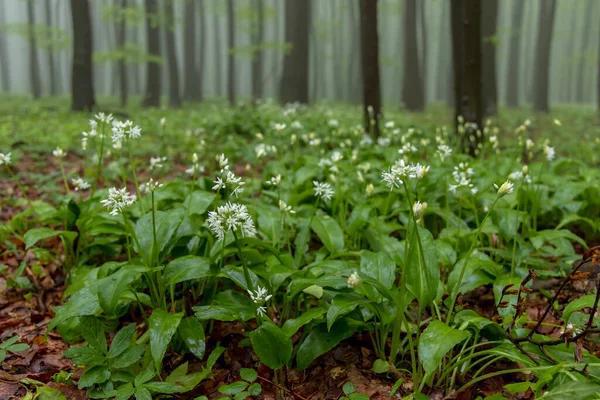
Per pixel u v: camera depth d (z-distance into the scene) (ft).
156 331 10.12
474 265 12.62
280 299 13.08
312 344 10.88
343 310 10.23
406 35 81.35
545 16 84.94
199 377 10.80
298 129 33.04
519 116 66.39
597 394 8.18
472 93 29.68
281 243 15.65
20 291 15.11
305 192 18.03
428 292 10.50
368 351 11.80
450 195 18.78
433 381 10.62
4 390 10.74
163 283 11.48
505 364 11.16
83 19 54.75
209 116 48.88
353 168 20.72
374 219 15.98
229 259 14.03
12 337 12.31
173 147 35.19
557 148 39.50
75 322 11.97
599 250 9.82
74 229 16.12
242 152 29.73
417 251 10.87
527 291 10.82
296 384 11.09
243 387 10.62
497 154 24.57
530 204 18.26
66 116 50.72
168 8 80.53
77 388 10.79
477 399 9.79
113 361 10.80
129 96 112.27
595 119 67.26
